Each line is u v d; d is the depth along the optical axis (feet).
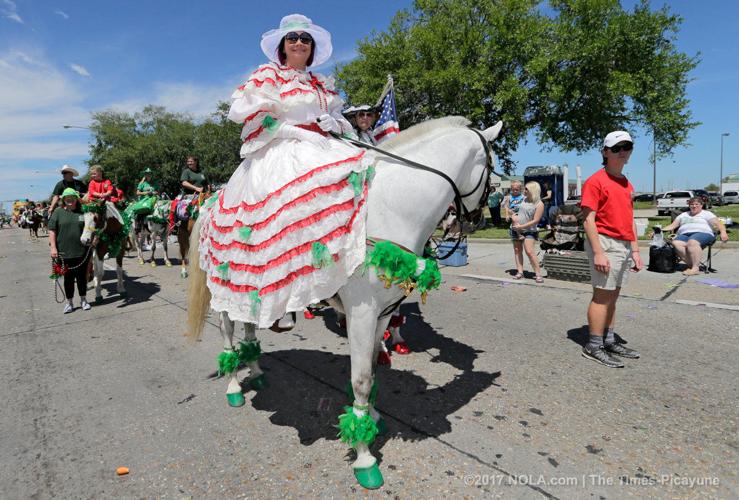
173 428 11.23
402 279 8.22
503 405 11.71
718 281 23.99
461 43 64.44
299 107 9.34
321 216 7.99
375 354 9.89
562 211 30.99
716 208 108.27
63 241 22.52
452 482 8.77
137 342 17.97
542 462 9.30
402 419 11.19
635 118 65.82
